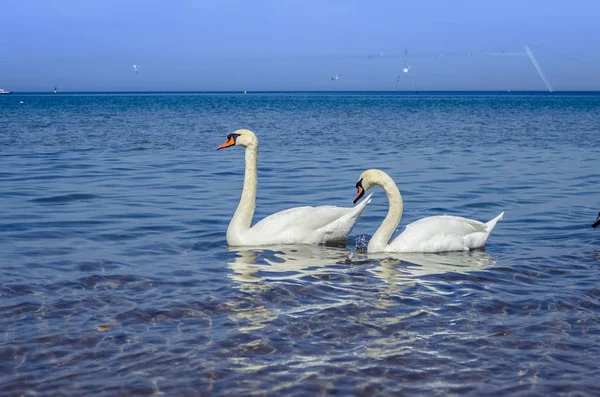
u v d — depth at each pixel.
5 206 15.18
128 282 9.39
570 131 42.62
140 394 6.20
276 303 8.55
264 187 18.67
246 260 10.76
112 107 92.06
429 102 137.12
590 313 8.27
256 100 158.25
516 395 6.24
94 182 19.22
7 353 6.97
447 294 8.98
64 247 11.48
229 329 7.66
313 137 37.41
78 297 8.70
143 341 7.30
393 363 6.84
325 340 7.38
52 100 149.38
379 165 23.98
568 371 6.71
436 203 16.28
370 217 14.65
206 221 13.88
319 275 9.85
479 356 7.03
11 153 27.05
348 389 6.32
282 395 6.21
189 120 55.97
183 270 10.07
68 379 6.45
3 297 8.65
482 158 26.56
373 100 162.00
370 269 10.24
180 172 21.81
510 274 9.95
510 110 83.50
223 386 6.36
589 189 18.64
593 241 12.23
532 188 18.78
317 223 12.03
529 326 7.84
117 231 12.80
